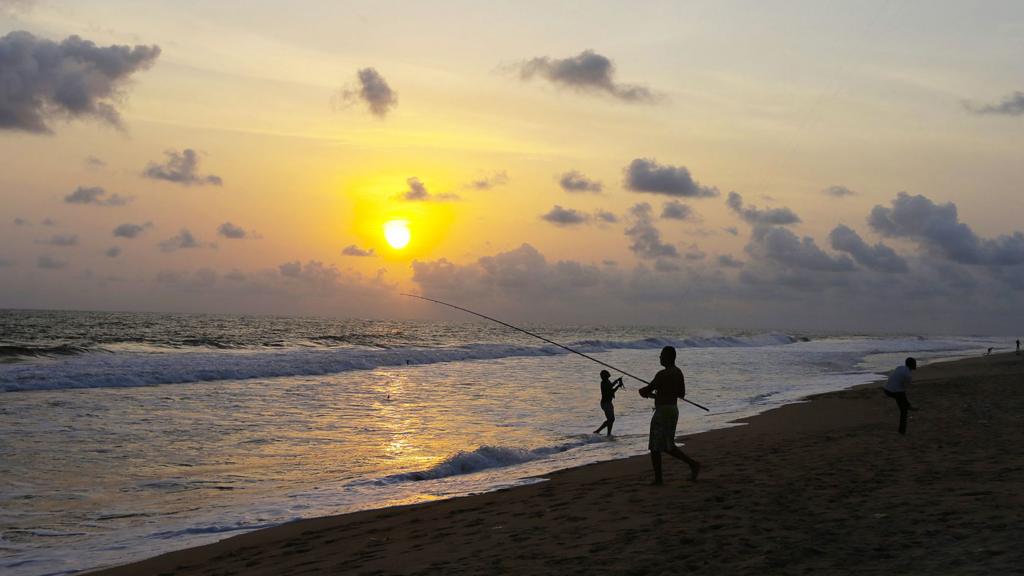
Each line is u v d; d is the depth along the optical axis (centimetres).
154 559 615
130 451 1123
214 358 2709
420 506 794
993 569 411
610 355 4416
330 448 1205
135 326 6341
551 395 2086
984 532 499
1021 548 450
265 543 658
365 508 802
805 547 494
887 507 607
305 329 7075
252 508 811
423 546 596
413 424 1486
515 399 1972
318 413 1605
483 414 1662
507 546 567
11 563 609
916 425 1287
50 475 954
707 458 997
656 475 801
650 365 3497
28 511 788
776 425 1399
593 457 1118
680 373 812
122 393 1817
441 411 1694
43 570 589
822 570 439
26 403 1586
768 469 865
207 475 988
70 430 1280
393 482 954
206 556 620
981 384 2272
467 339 6581
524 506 743
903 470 805
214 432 1317
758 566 456
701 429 1373
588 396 2075
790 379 2784
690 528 575
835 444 1074
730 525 576
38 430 1268
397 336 6500
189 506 822
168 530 719
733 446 1118
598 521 632
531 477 954
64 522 750
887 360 4622
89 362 2330
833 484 736
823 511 608
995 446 976
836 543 500
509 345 4659
